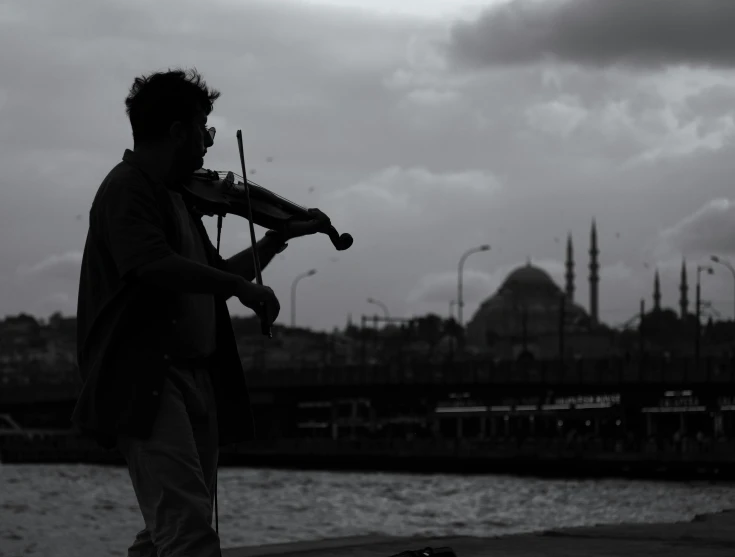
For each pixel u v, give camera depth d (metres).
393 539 10.61
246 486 76.69
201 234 5.02
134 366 4.53
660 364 99.88
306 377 121.81
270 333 4.67
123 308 4.57
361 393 119.75
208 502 4.52
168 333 4.61
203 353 4.80
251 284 4.63
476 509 48.84
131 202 4.54
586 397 121.88
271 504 53.59
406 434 143.75
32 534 33.84
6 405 145.38
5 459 128.88
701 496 58.75
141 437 4.47
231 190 5.02
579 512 45.47
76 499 57.88
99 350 4.59
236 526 38.22
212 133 4.96
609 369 102.44
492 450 94.44
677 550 9.44
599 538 10.48
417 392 116.75
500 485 76.25
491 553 9.25
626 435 105.50
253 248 4.96
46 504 52.38
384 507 50.50
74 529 36.56
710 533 10.88
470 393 114.38
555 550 9.45
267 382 124.62
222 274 4.59
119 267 4.49
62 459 126.19
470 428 150.88
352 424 136.00
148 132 4.77
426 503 54.28
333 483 80.56
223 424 4.98
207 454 4.85
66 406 144.12
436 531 33.09
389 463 102.31
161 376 4.55
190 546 4.43
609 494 62.34
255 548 9.89
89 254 4.66
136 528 37.22
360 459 104.25
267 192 5.17
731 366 96.31
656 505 50.28
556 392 111.19
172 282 4.49
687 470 80.69
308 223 5.21
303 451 108.81
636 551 9.30
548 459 89.88
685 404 114.25
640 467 83.69
